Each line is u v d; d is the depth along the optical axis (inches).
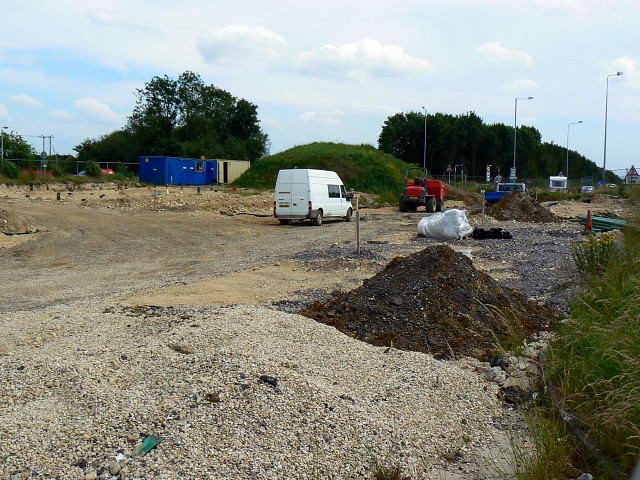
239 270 565.6
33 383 223.0
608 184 2031.3
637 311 283.0
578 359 253.0
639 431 188.1
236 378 216.2
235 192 1806.1
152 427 189.6
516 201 1144.8
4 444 178.5
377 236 861.2
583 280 438.6
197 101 3828.7
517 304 364.2
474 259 623.8
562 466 185.9
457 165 3937.0
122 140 3624.5
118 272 575.2
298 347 262.8
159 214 1155.3
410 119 3922.2
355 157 2333.9
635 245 506.6
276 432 192.5
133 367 238.1
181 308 385.1
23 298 449.7
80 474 167.5
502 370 274.5
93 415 195.8
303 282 498.3
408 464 189.6
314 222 1074.1
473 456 200.2
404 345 299.7
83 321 330.3
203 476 170.7
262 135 4040.4
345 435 196.4
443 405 230.8
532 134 4409.5
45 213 1072.8
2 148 2544.3
